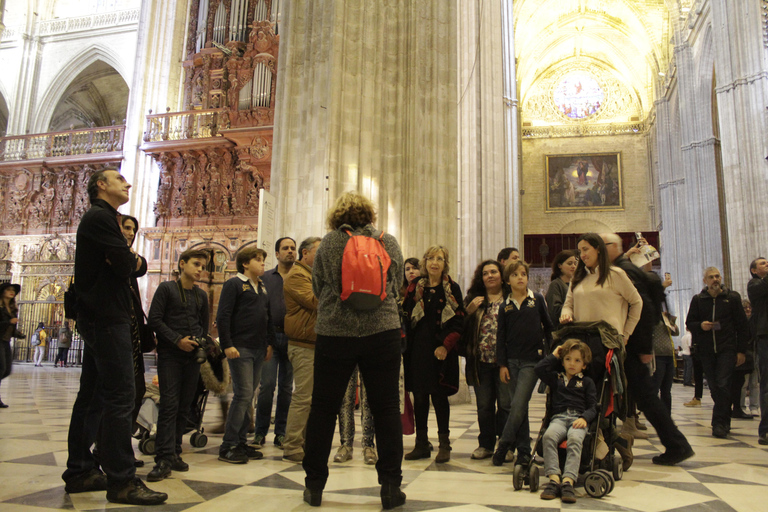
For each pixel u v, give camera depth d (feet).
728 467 12.17
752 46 57.98
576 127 118.32
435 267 13.07
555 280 15.56
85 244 8.86
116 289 9.00
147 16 61.67
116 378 8.81
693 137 79.05
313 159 22.72
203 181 55.67
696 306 18.26
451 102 25.64
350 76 23.18
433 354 12.89
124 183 9.50
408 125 24.09
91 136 61.62
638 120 117.39
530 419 20.70
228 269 53.11
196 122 56.29
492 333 13.37
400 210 23.22
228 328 12.51
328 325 8.86
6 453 12.32
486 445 13.14
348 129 22.79
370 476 11.12
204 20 60.70
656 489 10.01
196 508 8.38
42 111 71.31
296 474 11.03
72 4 75.46
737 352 17.35
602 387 10.68
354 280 8.52
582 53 119.34
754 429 18.78
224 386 13.96
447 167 25.21
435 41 25.40
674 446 12.13
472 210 51.29
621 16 103.50
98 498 8.88
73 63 72.08
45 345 56.54
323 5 23.80
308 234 22.41
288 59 24.26
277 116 24.13
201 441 14.51
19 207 62.13
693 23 76.28
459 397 25.39
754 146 56.85
